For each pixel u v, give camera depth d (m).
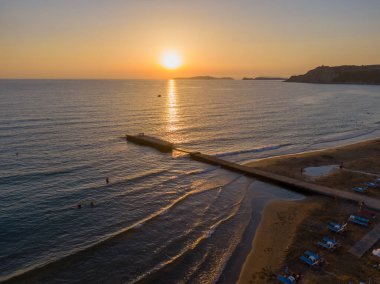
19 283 18.41
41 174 37.25
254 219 27.66
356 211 28.27
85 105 105.94
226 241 23.84
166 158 47.22
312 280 18.50
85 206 29.33
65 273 19.55
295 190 34.94
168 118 85.25
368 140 61.84
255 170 40.59
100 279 19.16
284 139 61.91
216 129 70.62
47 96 137.00
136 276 19.52
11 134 56.66
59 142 52.94
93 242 23.19
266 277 19.20
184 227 25.97
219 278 19.36
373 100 140.88
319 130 71.38
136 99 139.88
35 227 25.16
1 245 22.42
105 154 47.72
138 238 23.92
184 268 20.41
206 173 40.72
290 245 22.69
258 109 107.19
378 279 18.42
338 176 38.16
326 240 22.39
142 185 35.31
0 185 33.41
